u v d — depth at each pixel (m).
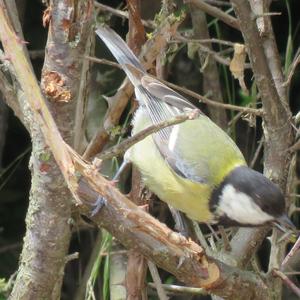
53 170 5.19
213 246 8.14
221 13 8.72
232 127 9.50
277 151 7.86
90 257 10.52
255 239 7.80
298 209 8.69
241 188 7.63
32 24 11.68
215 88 9.95
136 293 8.09
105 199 5.36
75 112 5.13
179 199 7.95
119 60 8.20
